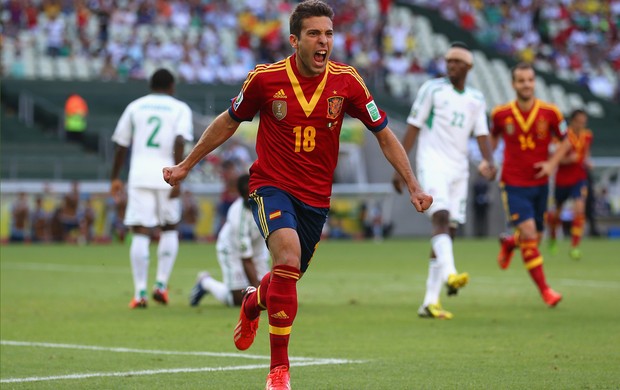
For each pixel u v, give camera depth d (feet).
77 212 336.90
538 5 577.84
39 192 340.80
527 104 139.85
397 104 452.76
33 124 415.23
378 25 499.51
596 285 169.58
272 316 68.59
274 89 70.59
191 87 436.76
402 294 154.92
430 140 126.62
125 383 76.23
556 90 519.60
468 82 499.51
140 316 124.47
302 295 153.28
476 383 75.92
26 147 388.78
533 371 81.66
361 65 482.69
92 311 130.31
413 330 109.91
